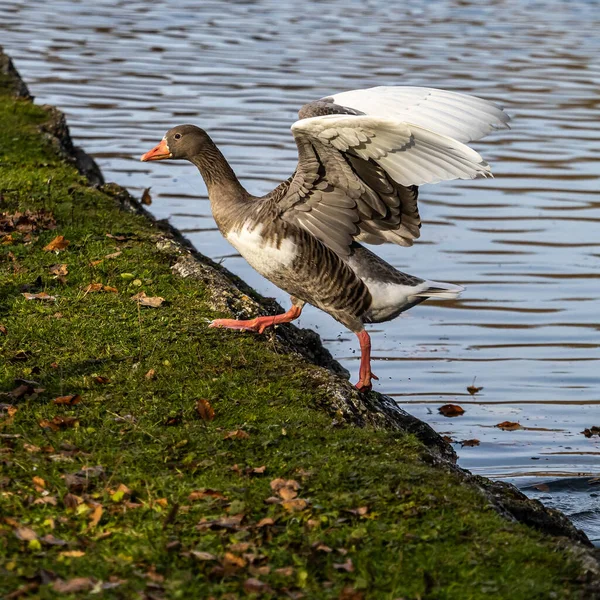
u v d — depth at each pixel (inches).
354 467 340.8
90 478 325.7
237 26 1686.8
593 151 1066.1
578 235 856.3
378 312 462.3
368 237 453.7
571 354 644.1
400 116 410.0
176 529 299.3
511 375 611.8
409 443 369.4
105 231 570.6
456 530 306.8
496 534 307.3
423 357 634.8
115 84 1262.3
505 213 906.1
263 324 461.4
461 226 874.1
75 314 461.1
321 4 1973.4
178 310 475.2
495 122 400.5
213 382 403.9
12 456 337.1
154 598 262.5
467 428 538.9
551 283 759.7
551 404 573.6
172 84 1270.9
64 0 1887.3
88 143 1039.6
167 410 380.2
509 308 715.4
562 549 308.0
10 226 559.5
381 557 290.5
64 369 410.0
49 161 705.0
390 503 320.5
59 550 284.8
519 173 1002.7
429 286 461.4
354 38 1608.0
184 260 533.0
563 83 1331.2
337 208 442.6
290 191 443.8
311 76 1322.6
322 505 315.3
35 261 520.4
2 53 987.3
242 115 1143.0
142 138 1064.8
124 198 673.6
